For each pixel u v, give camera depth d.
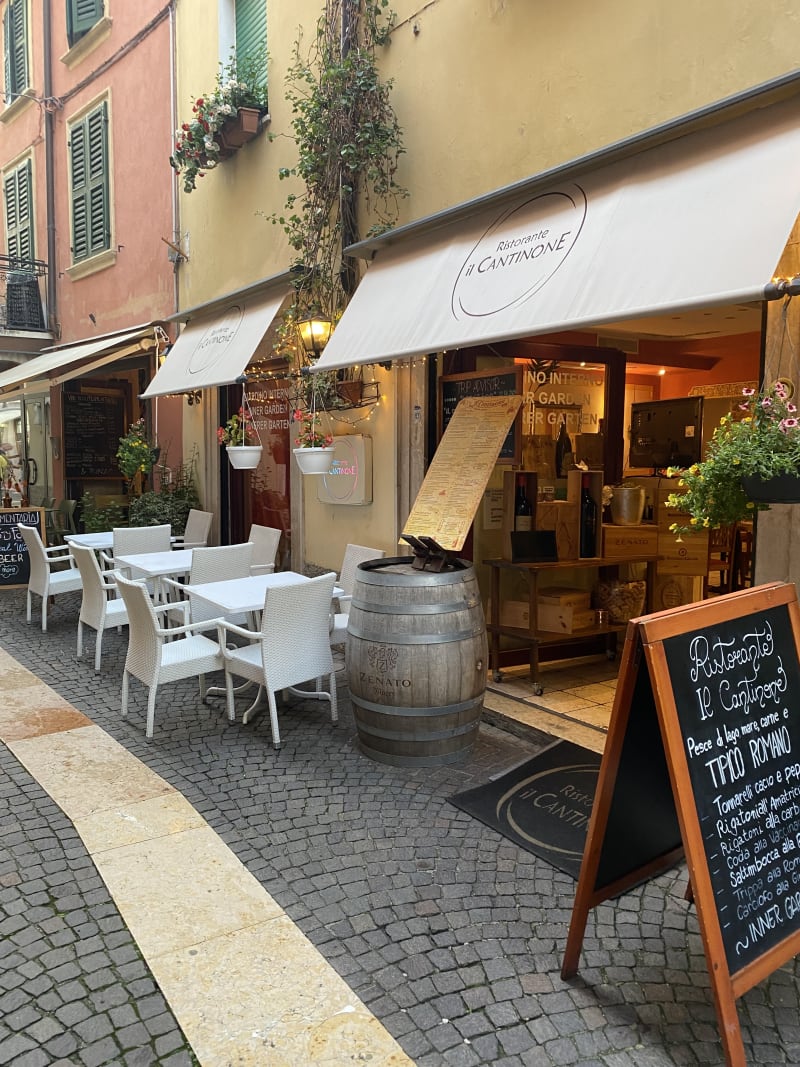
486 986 2.53
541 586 5.91
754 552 3.66
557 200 4.04
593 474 5.64
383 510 6.07
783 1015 2.41
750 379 8.26
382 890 3.06
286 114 6.93
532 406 5.85
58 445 11.96
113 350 9.23
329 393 6.23
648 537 5.76
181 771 4.16
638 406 7.34
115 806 3.76
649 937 2.79
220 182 8.05
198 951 2.70
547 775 4.04
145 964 2.63
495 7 4.83
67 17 10.73
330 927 2.83
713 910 2.15
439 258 4.71
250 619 6.07
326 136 5.89
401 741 4.16
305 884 3.11
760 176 3.08
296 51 6.32
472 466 4.83
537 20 4.56
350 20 5.88
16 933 2.80
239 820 3.63
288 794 3.89
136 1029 2.35
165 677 4.61
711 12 3.66
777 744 2.49
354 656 4.25
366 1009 2.43
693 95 3.76
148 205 9.51
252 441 8.05
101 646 6.16
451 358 5.61
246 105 7.28
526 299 3.80
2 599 8.66
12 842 3.43
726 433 3.09
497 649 5.52
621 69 4.11
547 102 4.54
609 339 7.72
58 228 12.02
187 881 3.12
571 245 3.75
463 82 5.10
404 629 4.08
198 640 5.13
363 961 2.65
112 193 10.34
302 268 6.23
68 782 4.02
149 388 7.72
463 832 3.52
